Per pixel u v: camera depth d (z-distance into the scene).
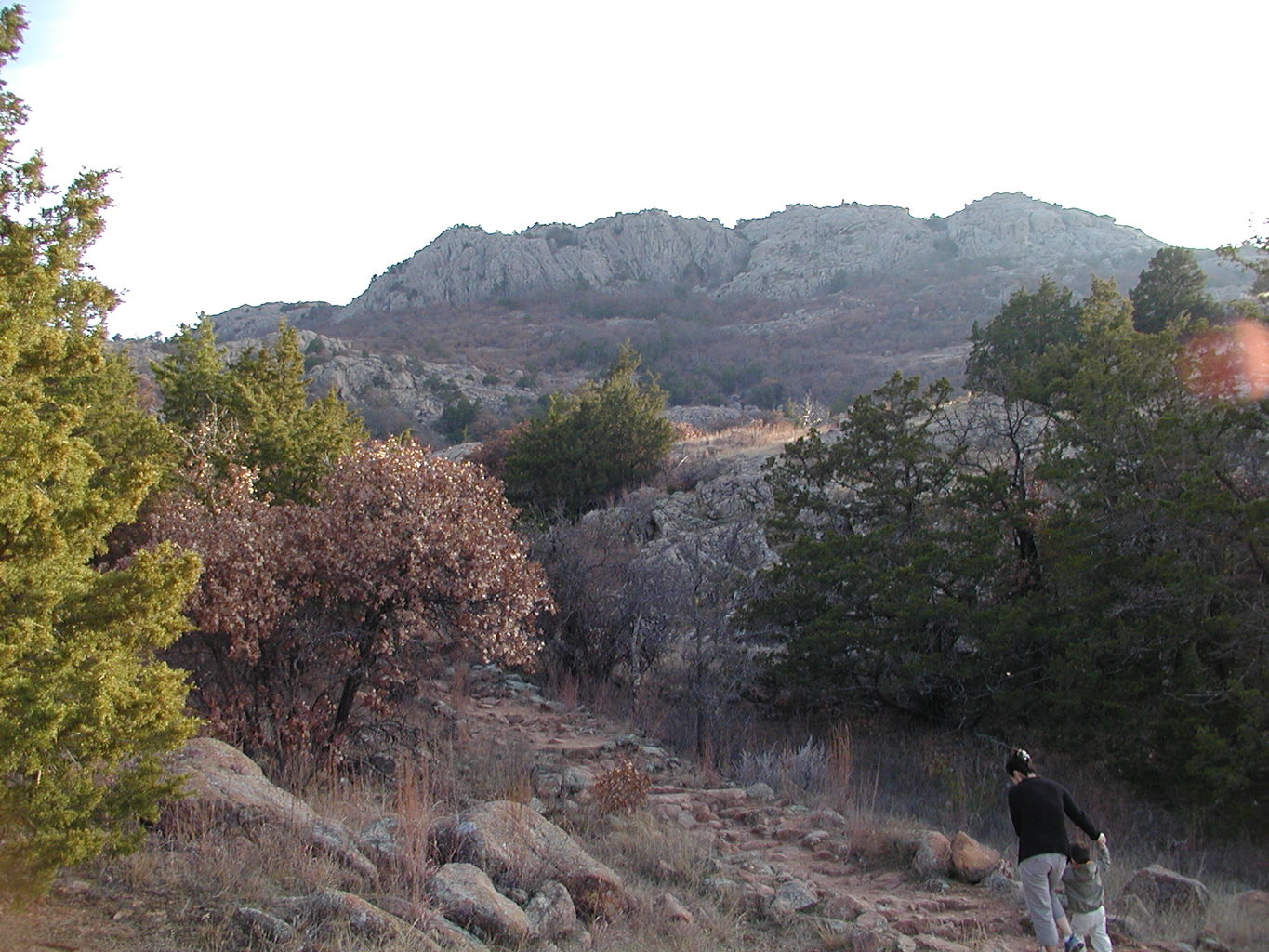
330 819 7.89
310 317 186.38
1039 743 14.73
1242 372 14.12
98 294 9.84
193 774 7.46
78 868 6.28
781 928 7.30
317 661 10.96
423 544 10.77
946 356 106.56
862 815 10.33
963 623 15.71
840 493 22.91
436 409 92.81
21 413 5.56
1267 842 11.88
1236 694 11.60
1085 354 16.81
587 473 31.58
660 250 191.38
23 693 5.23
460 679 16.00
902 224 179.62
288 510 11.38
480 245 189.50
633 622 16.69
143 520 13.66
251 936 5.59
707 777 12.45
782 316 149.00
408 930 5.80
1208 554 13.01
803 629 16.88
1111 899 8.43
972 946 7.04
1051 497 18.03
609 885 7.20
